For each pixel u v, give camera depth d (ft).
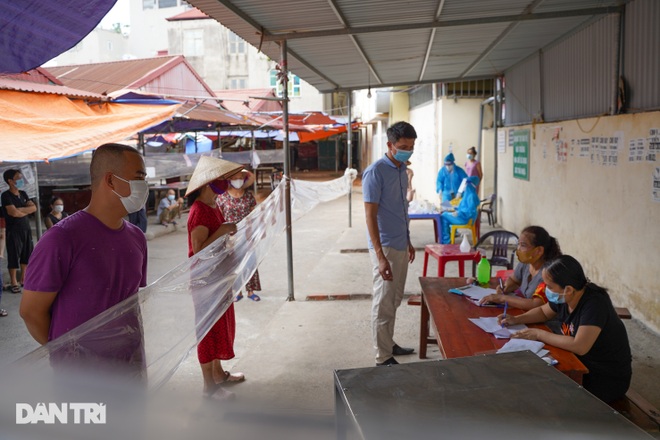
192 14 103.04
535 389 4.96
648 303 15.98
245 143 81.82
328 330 16.79
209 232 11.73
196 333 9.57
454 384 5.09
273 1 14.32
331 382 13.05
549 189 24.77
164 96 29.17
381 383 5.12
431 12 16.69
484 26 19.36
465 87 41.14
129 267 7.27
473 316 10.82
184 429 4.00
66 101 24.90
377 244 12.76
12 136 19.30
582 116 21.27
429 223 37.22
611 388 9.23
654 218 15.55
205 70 103.45
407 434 4.16
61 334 6.75
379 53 22.80
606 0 16.76
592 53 20.06
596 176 19.48
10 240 23.45
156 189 45.68
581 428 4.25
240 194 19.62
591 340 8.95
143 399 4.46
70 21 9.80
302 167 115.24
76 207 39.86
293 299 20.20
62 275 6.64
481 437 4.14
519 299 11.20
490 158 39.83
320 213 47.62
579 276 9.27
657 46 15.57
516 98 30.73
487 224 35.63
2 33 10.09
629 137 16.90
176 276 8.89
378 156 77.77
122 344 6.87
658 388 12.21
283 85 19.65
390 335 13.56
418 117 54.03
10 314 20.26
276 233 19.62
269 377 13.41
